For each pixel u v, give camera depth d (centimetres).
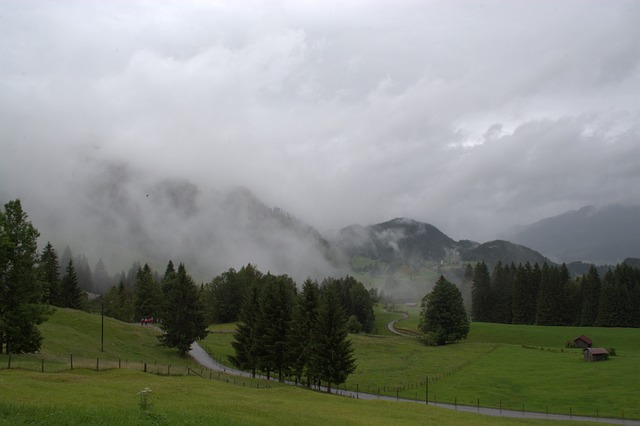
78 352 7694
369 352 12950
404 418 4731
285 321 8031
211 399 4334
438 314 14838
